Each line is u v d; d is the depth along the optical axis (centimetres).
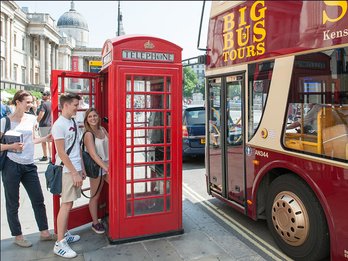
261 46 447
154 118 434
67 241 436
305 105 378
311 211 366
